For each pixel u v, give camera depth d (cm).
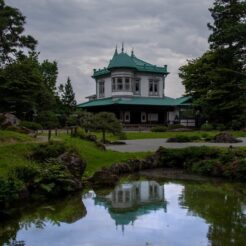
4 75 3284
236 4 4869
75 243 934
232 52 4859
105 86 6172
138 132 4356
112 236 979
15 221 1120
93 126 3005
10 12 2919
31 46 3089
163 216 1164
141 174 1945
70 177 1479
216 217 1145
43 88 4503
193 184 1692
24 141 1962
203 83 5156
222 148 2133
